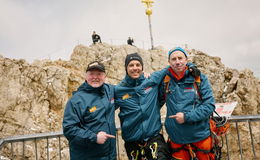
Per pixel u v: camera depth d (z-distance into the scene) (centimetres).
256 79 2428
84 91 344
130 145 364
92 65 342
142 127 349
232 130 1920
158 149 336
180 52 351
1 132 1507
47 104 1806
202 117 326
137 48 2692
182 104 341
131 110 356
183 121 326
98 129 325
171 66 358
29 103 1702
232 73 2588
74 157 326
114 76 2438
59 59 2536
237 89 2317
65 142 1540
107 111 341
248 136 1931
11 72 1731
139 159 353
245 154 1875
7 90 1650
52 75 1928
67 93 1967
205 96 340
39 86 1828
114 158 341
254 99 2269
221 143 368
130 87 366
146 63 2616
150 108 355
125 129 360
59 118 1791
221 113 380
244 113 2214
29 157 1350
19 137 411
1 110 1570
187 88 346
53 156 1442
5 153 1284
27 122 1612
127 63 367
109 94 358
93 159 322
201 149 339
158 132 360
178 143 347
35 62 2089
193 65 352
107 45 2675
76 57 2544
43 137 432
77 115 323
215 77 2573
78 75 2198
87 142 307
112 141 339
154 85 371
